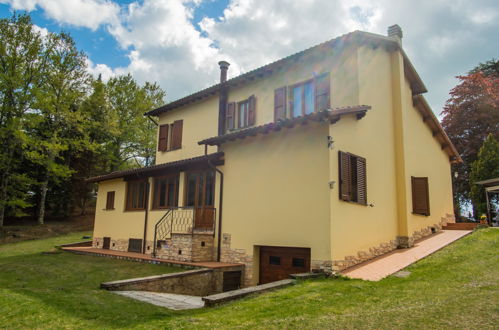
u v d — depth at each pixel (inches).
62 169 956.6
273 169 402.6
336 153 365.4
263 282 402.6
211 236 458.0
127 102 1235.9
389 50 528.4
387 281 291.0
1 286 327.0
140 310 236.7
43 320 205.3
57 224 1027.3
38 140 890.7
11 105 873.5
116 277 373.7
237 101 578.6
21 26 868.6
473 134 986.1
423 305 207.8
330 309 214.4
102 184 706.8
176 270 403.9
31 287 320.8
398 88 518.6
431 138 639.8
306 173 369.4
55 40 927.0
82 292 286.4
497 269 292.5
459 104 1021.8
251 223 414.0
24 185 963.3
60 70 946.1
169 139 700.0
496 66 1139.9
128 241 603.8
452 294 229.0
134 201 622.5
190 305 267.3
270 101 531.5
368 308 211.5
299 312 210.7
